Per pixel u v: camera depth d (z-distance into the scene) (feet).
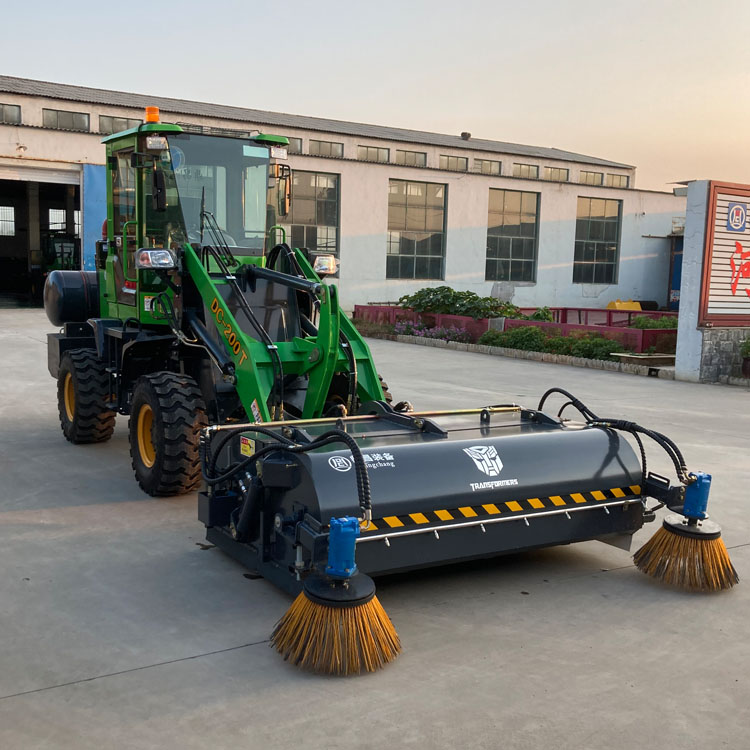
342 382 20.25
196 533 17.44
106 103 80.43
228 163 21.40
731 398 39.01
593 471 15.53
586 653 12.39
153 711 10.44
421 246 96.73
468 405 33.58
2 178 72.38
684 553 14.99
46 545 16.51
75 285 26.63
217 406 19.74
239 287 20.40
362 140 97.09
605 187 109.60
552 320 68.80
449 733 10.09
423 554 13.69
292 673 11.53
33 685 11.03
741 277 45.91
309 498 13.01
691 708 10.84
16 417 29.50
